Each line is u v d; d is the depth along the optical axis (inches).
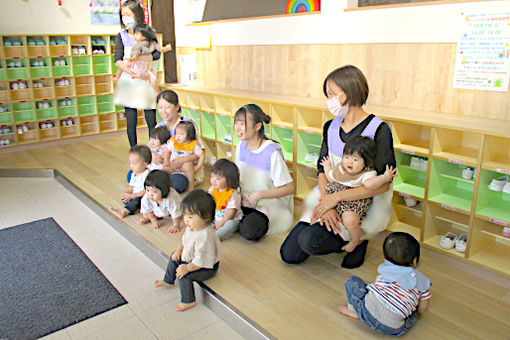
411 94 113.8
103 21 200.4
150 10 203.6
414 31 109.7
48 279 91.2
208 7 181.5
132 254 103.0
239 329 74.6
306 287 83.3
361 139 79.8
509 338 69.1
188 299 81.0
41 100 186.9
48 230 115.0
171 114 133.9
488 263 87.8
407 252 67.5
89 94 198.5
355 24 122.5
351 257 89.4
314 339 68.6
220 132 157.8
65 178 147.9
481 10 96.3
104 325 76.6
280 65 149.3
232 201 99.5
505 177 91.4
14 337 73.2
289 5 143.4
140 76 153.9
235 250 98.2
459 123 91.4
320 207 84.4
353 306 71.2
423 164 103.2
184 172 128.7
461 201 94.4
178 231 107.2
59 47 188.1
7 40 178.4
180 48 199.6
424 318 74.2
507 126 87.8
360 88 80.2
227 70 173.6
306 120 124.5
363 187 81.5
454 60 103.3
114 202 126.3
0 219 122.3
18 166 162.7
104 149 185.3
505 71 94.7
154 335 74.0
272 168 100.5
